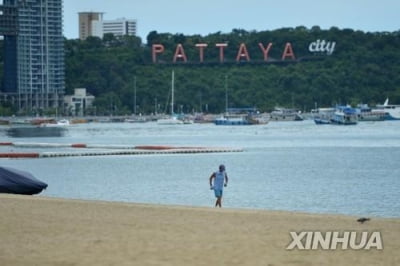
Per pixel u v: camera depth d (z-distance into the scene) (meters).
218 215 85.31
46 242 71.44
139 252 67.38
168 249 68.38
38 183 113.19
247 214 86.00
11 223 80.50
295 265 63.06
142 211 88.44
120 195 157.88
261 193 158.38
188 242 71.06
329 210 133.38
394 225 78.69
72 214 86.19
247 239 72.06
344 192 160.38
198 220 82.06
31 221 81.62
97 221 81.75
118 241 71.69
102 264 63.44
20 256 66.19
